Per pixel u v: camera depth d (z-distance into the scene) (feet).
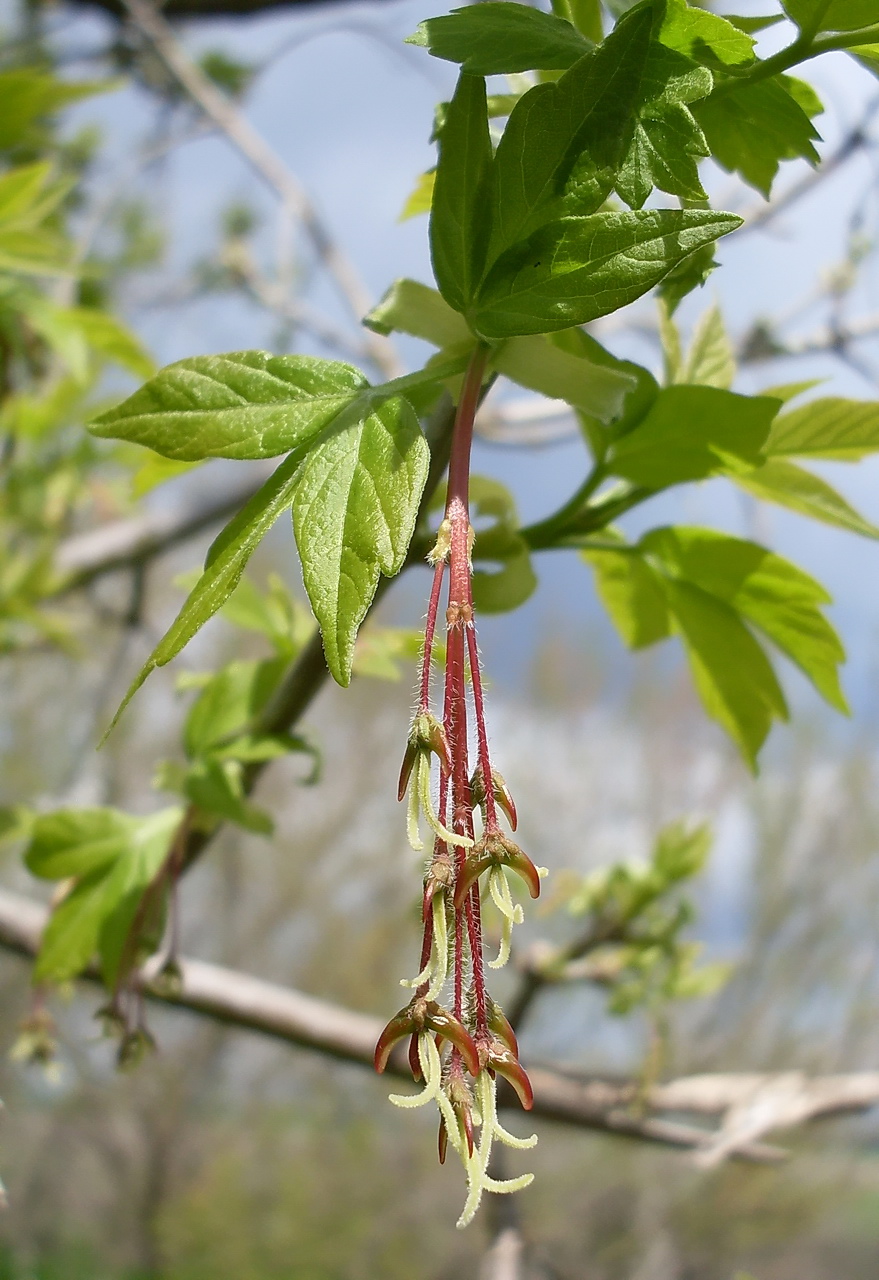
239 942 7.18
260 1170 7.27
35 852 1.08
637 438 0.95
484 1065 0.76
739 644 1.04
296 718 1.06
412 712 0.79
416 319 0.88
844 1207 6.27
